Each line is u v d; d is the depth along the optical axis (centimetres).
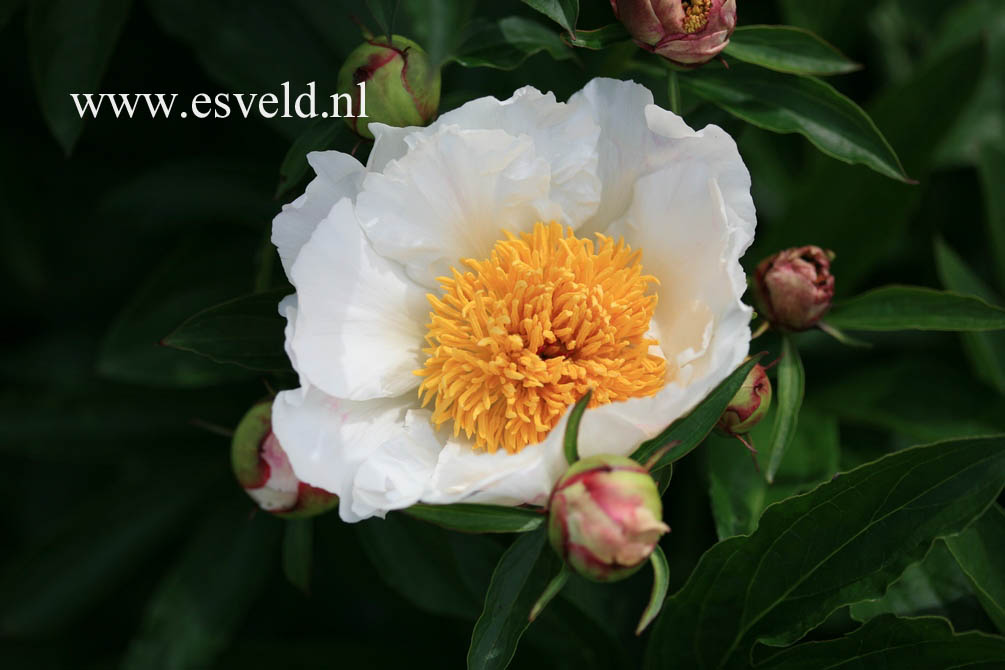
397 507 83
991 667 86
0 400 93
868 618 89
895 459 85
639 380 85
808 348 96
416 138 84
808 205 95
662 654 88
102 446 94
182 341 85
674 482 92
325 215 85
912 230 100
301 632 96
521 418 85
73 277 96
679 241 85
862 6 96
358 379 84
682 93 87
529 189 85
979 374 94
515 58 86
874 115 95
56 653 95
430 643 93
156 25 93
